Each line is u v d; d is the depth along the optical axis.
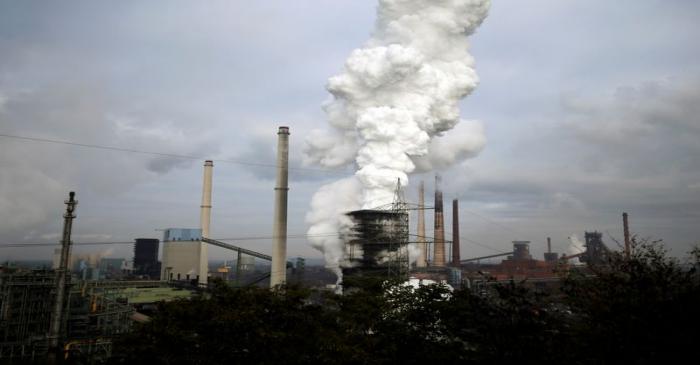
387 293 45.19
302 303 39.62
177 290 136.50
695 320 22.72
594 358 25.02
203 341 33.19
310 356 35.50
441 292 39.66
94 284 120.81
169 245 167.50
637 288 25.41
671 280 25.27
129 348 34.16
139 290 130.62
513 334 29.86
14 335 75.44
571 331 28.30
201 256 164.25
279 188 120.50
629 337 23.73
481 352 32.41
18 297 77.94
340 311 42.97
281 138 121.94
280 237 118.94
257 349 33.47
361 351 34.66
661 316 23.36
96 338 67.06
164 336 32.88
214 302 36.84
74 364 57.03
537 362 28.09
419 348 36.47
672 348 22.44
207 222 162.62
